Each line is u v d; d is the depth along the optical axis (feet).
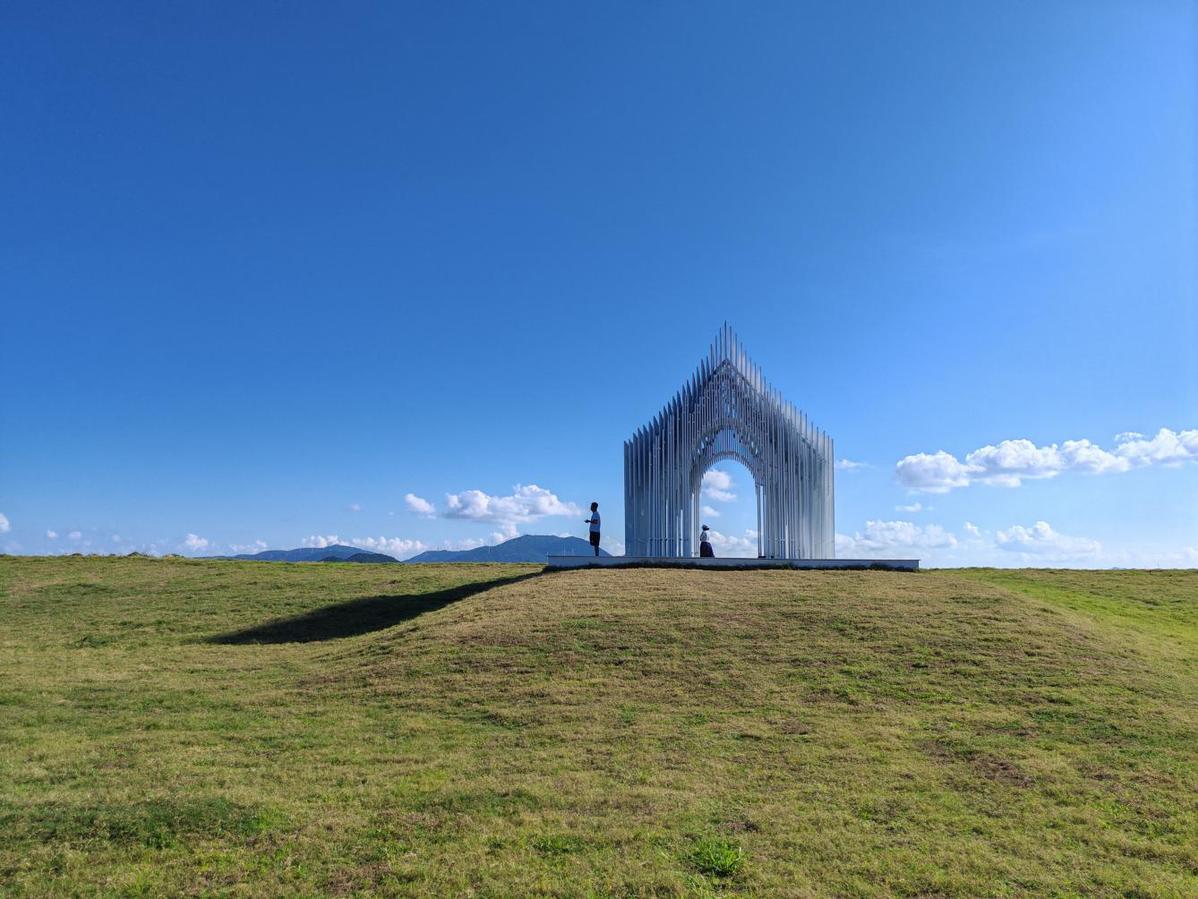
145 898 25.61
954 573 110.32
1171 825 31.27
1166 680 50.78
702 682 50.34
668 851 28.94
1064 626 61.52
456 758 38.65
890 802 33.42
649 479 106.01
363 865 27.86
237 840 29.60
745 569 89.92
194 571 106.32
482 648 57.36
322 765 37.81
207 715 46.96
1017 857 28.76
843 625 61.36
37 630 75.41
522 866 27.71
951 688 48.75
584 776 36.11
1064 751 39.19
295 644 68.90
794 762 38.01
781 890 26.27
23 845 28.86
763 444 101.09
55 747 40.57
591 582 78.95
